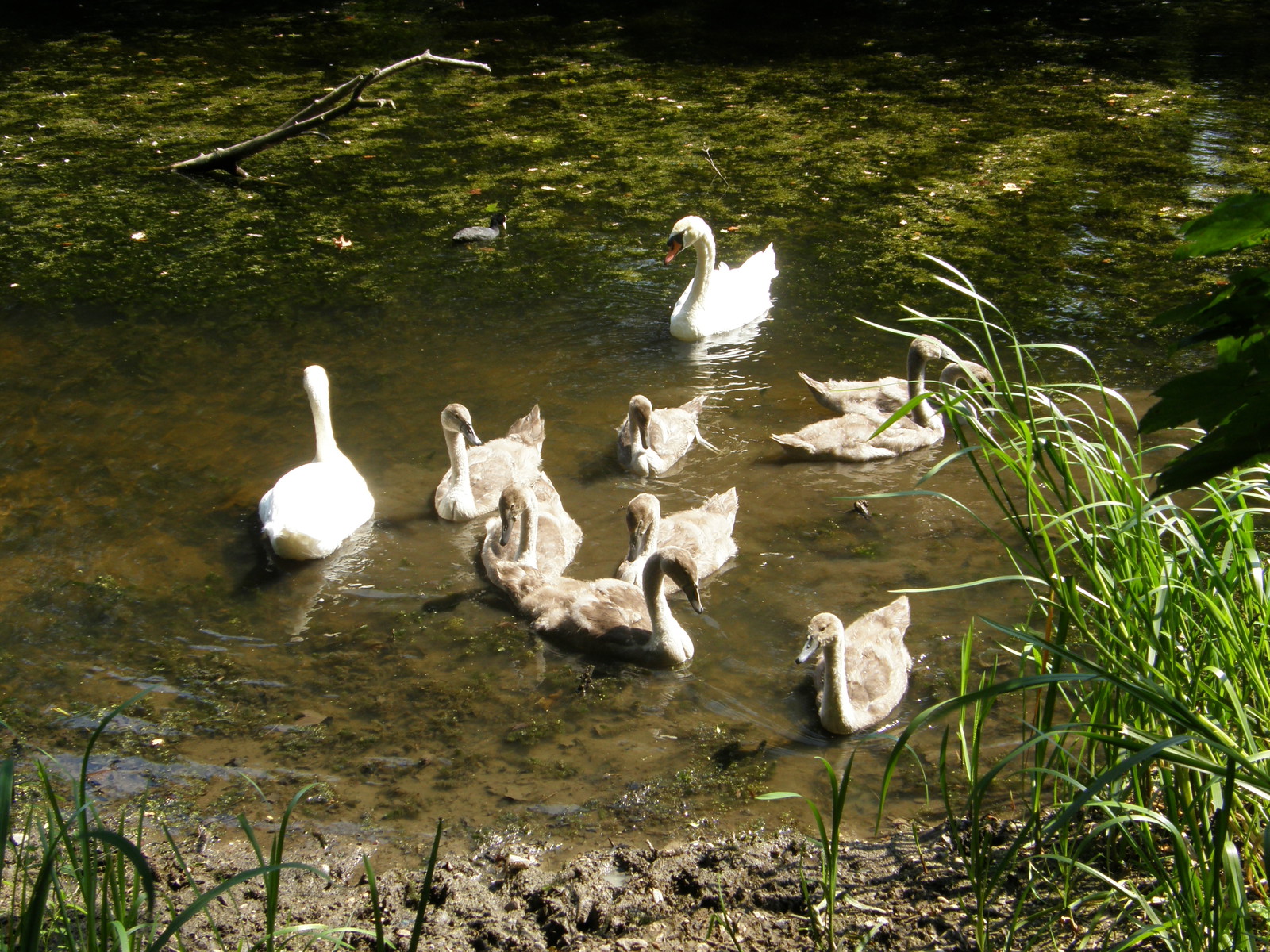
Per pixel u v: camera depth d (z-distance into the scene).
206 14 28.39
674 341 11.80
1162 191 15.27
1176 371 10.51
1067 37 24.53
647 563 7.17
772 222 14.80
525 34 26.22
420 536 8.88
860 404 10.24
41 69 23.42
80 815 3.84
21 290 13.00
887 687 6.81
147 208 15.66
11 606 7.86
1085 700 5.09
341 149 18.25
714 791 6.16
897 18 26.94
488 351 11.62
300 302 12.68
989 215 14.69
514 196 15.98
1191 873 3.89
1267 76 20.80
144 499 9.17
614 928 5.11
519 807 6.07
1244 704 4.51
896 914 4.93
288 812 3.95
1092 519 4.97
